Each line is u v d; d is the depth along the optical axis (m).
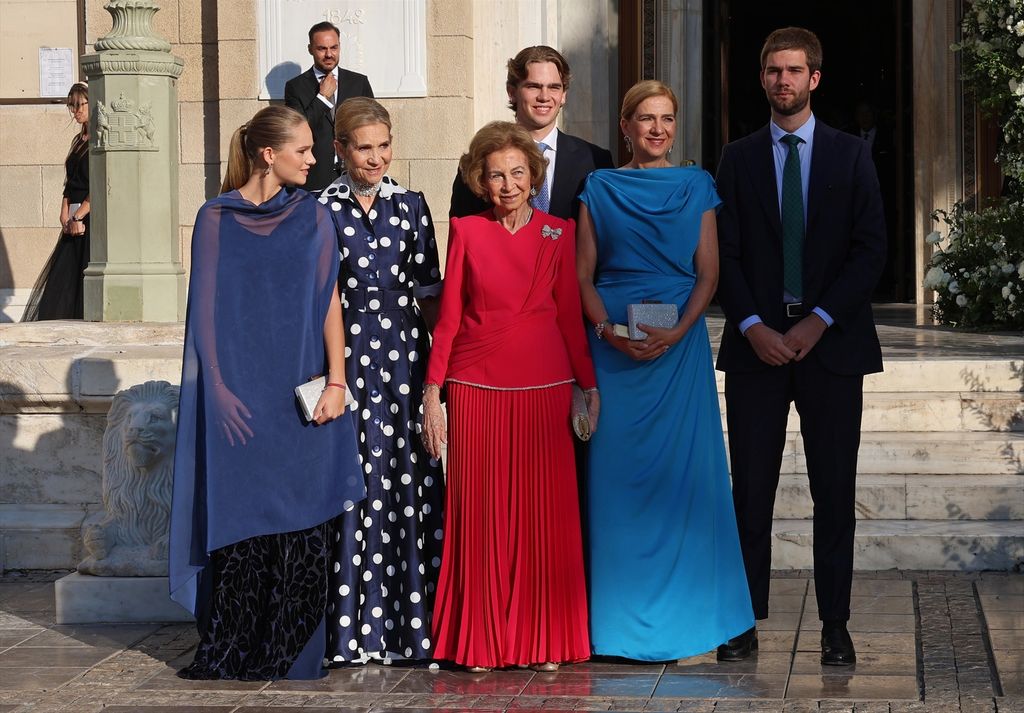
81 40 12.52
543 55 6.02
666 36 13.31
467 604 5.77
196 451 5.77
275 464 5.73
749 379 5.87
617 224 5.89
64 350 8.33
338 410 5.76
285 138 5.73
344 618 5.86
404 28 11.14
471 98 11.27
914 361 8.52
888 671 5.65
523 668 5.82
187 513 5.76
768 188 5.81
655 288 5.87
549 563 5.78
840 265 5.77
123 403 6.79
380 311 5.93
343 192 5.95
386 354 5.93
